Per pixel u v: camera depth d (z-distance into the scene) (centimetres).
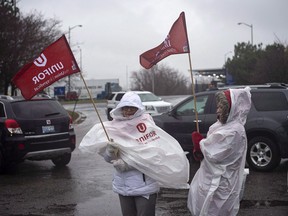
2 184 919
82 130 2117
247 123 1006
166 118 1136
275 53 3584
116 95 2711
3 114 1021
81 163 1167
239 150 436
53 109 1065
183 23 511
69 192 840
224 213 439
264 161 1001
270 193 797
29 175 1014
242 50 5262
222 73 4603
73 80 5762
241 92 442
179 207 721
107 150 443
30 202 771
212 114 1070
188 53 511
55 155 1048
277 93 1007
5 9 2677
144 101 2397
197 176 460
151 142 445
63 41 482
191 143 1095
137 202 446
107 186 884
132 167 442
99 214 693
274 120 986
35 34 2845
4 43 2680
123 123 452
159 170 438
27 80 478
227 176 436
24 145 998
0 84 3039
